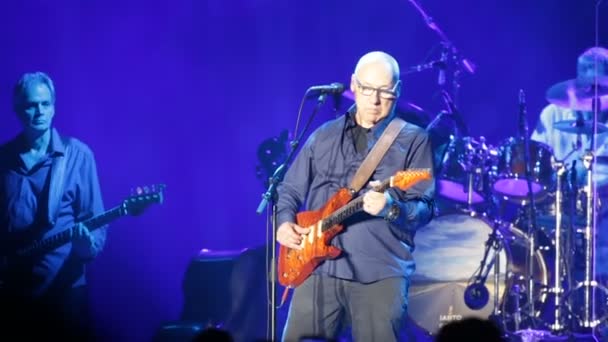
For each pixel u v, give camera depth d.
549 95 25.41
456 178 23.59
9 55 26.06
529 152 23.38
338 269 15.33
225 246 27.88
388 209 14.20
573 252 23.89
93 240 22.09
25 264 21.98
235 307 22.36
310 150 16.09
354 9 29.38
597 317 24.52
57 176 22.09
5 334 21.86
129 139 27.36
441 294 23.42
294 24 29.02
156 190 22.11
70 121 26.78
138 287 26.78
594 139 23.94
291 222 15.84
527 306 23.19
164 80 27.72
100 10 26.91
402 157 15.25
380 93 15.23
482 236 23.33
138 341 26.45
